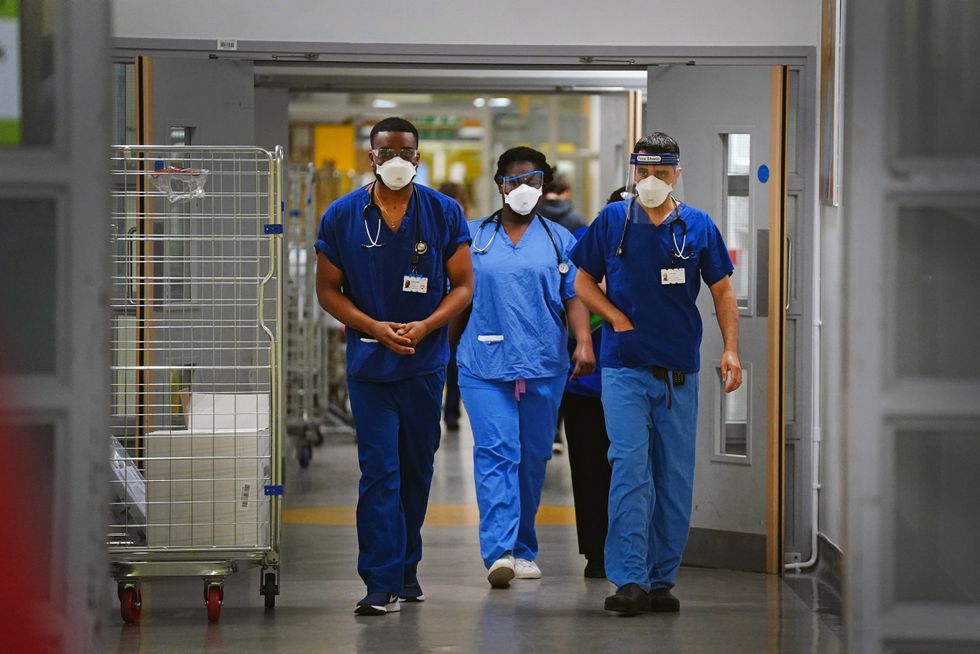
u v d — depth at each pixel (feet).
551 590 59.88
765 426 64.80
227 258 56.34
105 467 35.58
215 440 54.03
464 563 66.54
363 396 53.57
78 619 35.76
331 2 66.03
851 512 36.88
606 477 62.64
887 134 36.01
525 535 62.64
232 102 65.92
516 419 60.75
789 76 65.16
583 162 158.40
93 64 34.96
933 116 35.94
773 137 64.08
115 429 61.31
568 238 61.46
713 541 66.49
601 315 53.98
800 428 66.64
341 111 149.28
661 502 55.01
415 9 66.13
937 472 36.70
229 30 65.92
